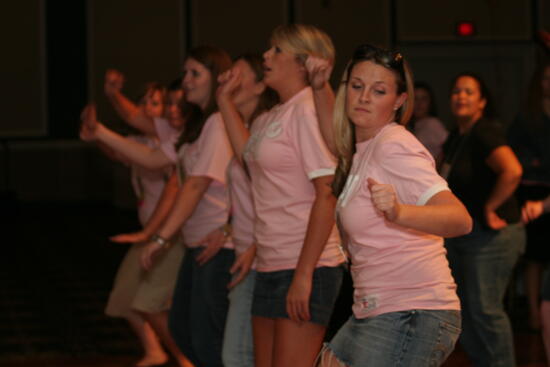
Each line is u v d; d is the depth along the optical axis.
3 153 16.70
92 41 16.44
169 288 5.02
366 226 2.73
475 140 4.71
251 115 4.18
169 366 5.62
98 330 6.88
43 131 16.67
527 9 14.74
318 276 3.41
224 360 3.99
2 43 16.41
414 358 2.70
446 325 2.72
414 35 14.99
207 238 4.28
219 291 4.29
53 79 16.52
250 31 16.20
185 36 16.38
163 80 16.47
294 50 3.48
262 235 3.55
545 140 5.88
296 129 3.39
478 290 4.67
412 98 2.83
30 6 16.44
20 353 6.13
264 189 3.52
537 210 4.58
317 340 3.44
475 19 14.90
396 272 2.71
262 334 3.64
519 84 14.71
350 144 2.93
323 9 15.74
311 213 3.31
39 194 16.91
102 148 6.35
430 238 2.74
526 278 6.52
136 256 5.50
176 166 4.80
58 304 8.01
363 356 2.73
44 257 10.99
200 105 4.34
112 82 5.80
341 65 15.60
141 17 16.42
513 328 6.54
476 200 4.68
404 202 2.66
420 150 2.68
